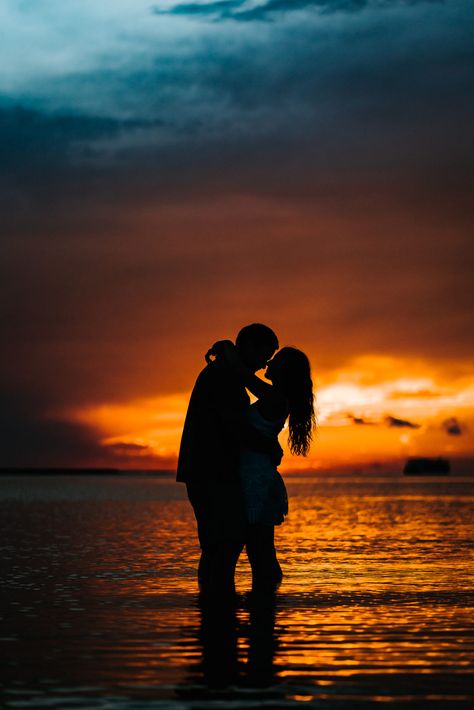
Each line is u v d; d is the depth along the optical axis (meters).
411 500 31.09
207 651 5.21
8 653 5.19
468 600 7.20
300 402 8.04
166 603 7.10
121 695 4.24
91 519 18.44
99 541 12.88
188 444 7.49
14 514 20.50
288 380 8.02
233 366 7.45
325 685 4.41
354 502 29.30
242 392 7.47
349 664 4.85
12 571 9.23
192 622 6.21
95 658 5.04
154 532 14.62
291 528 15.86
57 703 4.10
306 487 59.97
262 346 7.75
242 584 8.35
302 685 4.41
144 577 8.73
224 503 7.30
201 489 7.39
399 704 4.07
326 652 5.17
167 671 4.71
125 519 18.36
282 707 4.04
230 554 7.28
